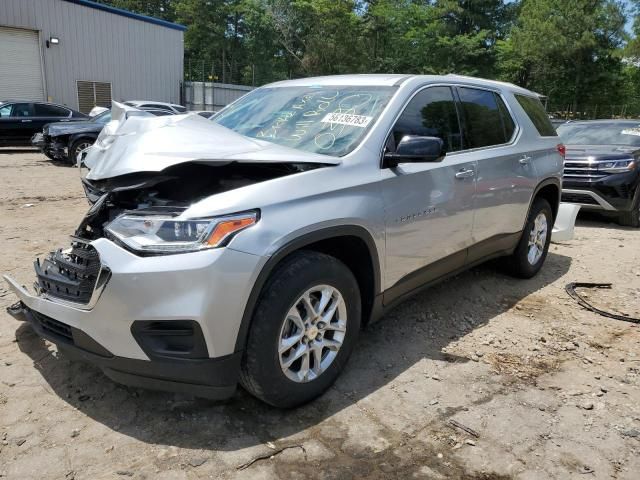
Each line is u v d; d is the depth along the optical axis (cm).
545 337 393
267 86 435
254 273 250
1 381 303
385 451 259
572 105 3812
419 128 362
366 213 302
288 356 276
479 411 295
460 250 400
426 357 355
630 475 249
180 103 2661
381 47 3638
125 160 281
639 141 858
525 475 247
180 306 239
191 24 4378
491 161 421
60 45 2180
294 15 3847
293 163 282
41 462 242
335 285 289
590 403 306
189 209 250
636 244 688
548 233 536
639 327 418
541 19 3438
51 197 850
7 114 1504
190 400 293
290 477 239
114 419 274
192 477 236
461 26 3819
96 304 249
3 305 397
